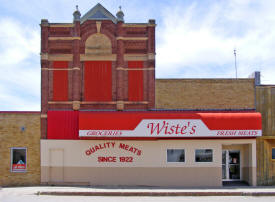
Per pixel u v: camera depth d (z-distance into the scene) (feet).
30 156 58.90
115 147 58.85
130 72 60.85
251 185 59.00
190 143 58.90
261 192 50.21
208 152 59.06
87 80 60.59
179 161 59.06
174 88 60.70
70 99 60.13
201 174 58.59
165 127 57.06
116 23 61.46
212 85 60.95
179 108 60.34
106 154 58.70
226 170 63.41
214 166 58.59
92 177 58.44
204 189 53.88
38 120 59.57
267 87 61.00
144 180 58.39
